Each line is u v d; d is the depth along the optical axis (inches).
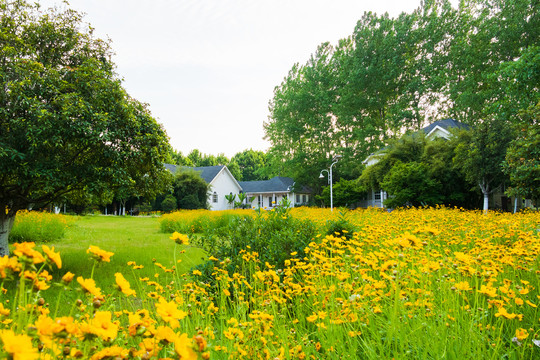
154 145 237.0
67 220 567.8
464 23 1048.2
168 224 534.0
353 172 1221.1
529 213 380.8
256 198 1660.9
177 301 73.6
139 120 230.5
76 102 191.6
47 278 43.2
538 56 401.1
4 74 187.9
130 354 36.2
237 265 130.0
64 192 232.2
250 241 147.0
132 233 502.6
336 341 69.5
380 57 1148.5
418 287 100.1
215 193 1472.7
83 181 216.4
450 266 101.6
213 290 121.0
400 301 76.0
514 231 198.7
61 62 232.8
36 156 191.9
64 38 227.5
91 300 42.6
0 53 195.9
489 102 860.6
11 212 230.7
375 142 1175.6
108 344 39.2
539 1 815.7
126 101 228.2
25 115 190.1
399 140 817.5
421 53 1131.3
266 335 64.8
